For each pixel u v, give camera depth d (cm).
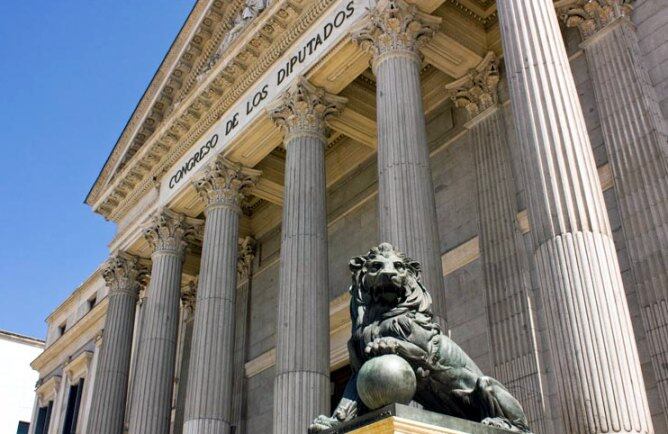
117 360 3209
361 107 2653
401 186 1869
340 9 2420
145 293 3944
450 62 2469
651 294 1675
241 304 3491
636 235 1753
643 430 1130
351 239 2978
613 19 2028
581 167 1425
